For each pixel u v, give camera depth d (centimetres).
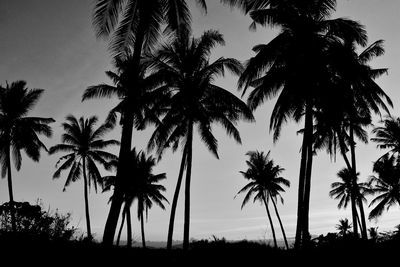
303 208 1477
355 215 2597
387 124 3192
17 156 2806
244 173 4169
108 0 1148
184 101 1930
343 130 2541
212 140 2039
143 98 1920
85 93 2295
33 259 723
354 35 1495
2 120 2648
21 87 2711
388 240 1097
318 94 1552
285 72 1573
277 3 1585
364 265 947
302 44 1546
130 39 1215
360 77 1678
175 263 1022
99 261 808
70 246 827
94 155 3384
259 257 1078
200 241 1205
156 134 2064
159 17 1164
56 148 3347
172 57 1975
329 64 1597
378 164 3525
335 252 1041
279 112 1631
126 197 3250
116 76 2336
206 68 1983
